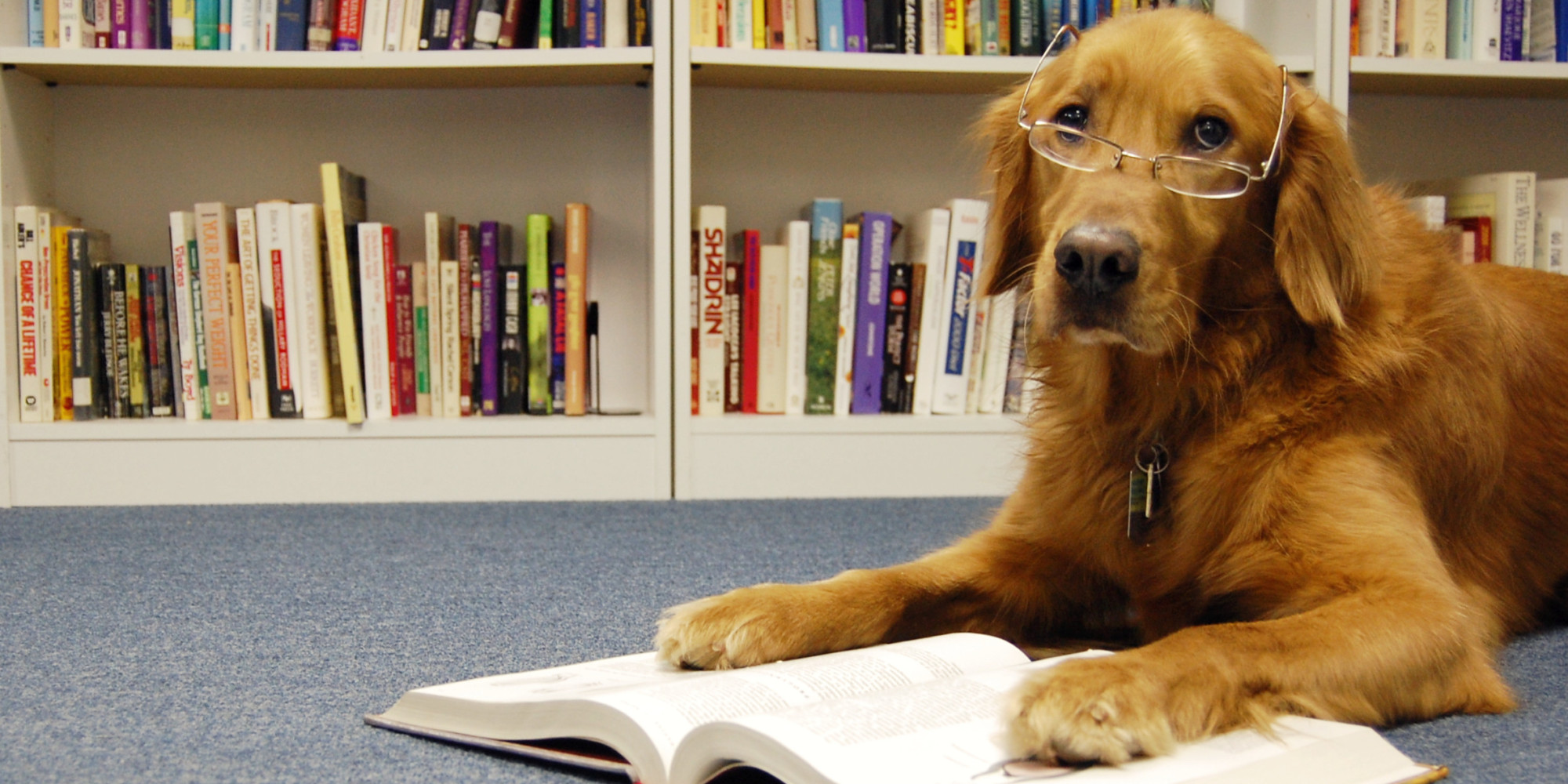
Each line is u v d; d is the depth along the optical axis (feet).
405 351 8.00
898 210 9.18
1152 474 3.99
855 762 2.42
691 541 6.25
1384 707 3.16
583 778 2.85
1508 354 4.60
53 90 8.50
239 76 8.25
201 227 7.66
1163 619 4.07
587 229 8.02
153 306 7.84
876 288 8.10
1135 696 2.64
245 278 7.67
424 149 8.86
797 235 8.00
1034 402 4.54
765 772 2.65
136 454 7.54
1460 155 9.41
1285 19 8.04
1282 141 3.85
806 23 7.93
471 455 7.68
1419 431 3.94
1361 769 2.64
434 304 7.92
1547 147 9.45
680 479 7.78
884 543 6.20
